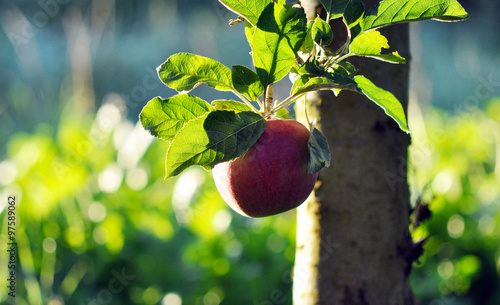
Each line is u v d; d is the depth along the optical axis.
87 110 5.46
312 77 1.29
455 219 2.93
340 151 1.47
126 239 2.69
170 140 1.29
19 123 7.21
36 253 2.72
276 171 1.31
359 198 1.47
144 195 3.06
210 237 2.61
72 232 2.73
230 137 1.27
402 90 1.48
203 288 2.55
